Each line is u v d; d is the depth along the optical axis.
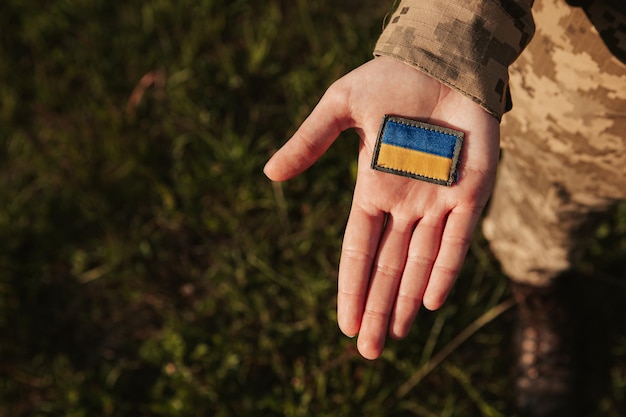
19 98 0.92
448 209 0.55
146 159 0.87
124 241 0.84
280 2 0.96
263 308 0.81
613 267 0.82
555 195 0.64
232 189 0.85
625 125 0.57
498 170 0.80
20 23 0.97
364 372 0.77
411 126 0.54
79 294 0.83
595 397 0.78
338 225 0.84
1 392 0.79
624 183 0.61
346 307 0.57
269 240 0.84
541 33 0.57
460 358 0.79
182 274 0.84
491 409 0.76
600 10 0.53
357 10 0.94
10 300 0.82
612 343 0.79
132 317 0.83
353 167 0.85
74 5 0.96
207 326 0.81
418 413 0.77
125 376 0.79
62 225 0.86
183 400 0.76
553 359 0.77
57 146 0.89
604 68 0.55
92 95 0.92
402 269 0.56
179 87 0.90
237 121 0.90
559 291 0.76
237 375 0.78
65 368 0.80
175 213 0.85
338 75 0.89
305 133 0.56
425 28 0.53
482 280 0.82
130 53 0.93
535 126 0.61
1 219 0.85
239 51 0.93
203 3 0.94
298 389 0.77
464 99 0.54
